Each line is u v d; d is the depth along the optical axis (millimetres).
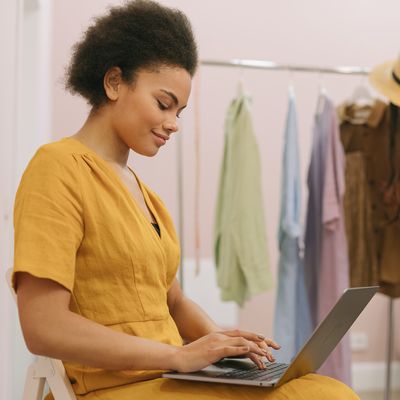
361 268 3299
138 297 1343
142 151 1414
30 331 1210
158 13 1412
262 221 3014
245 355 1352
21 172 2967
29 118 3014
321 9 4320
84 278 1308
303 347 1252
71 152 1333
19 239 1236
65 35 3771
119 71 1391
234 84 4203
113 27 1408
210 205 4145
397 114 3320
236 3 4203
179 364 1271
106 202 1326
